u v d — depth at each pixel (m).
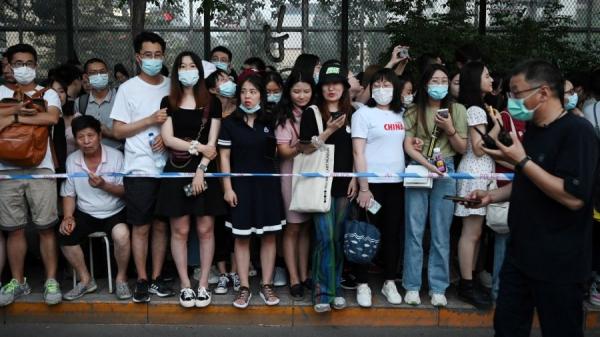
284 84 4.62
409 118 4.46
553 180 2.76
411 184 4.25
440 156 4.25
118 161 4.59
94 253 4.89
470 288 4.49
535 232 2.92
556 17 7.72
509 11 7.74
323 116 4.30
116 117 4.34
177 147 4.23
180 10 7.95
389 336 4.29
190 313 4.42
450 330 4.39
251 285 4.81
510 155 2.81
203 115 4.30
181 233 4.38
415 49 6.74
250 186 4.30
